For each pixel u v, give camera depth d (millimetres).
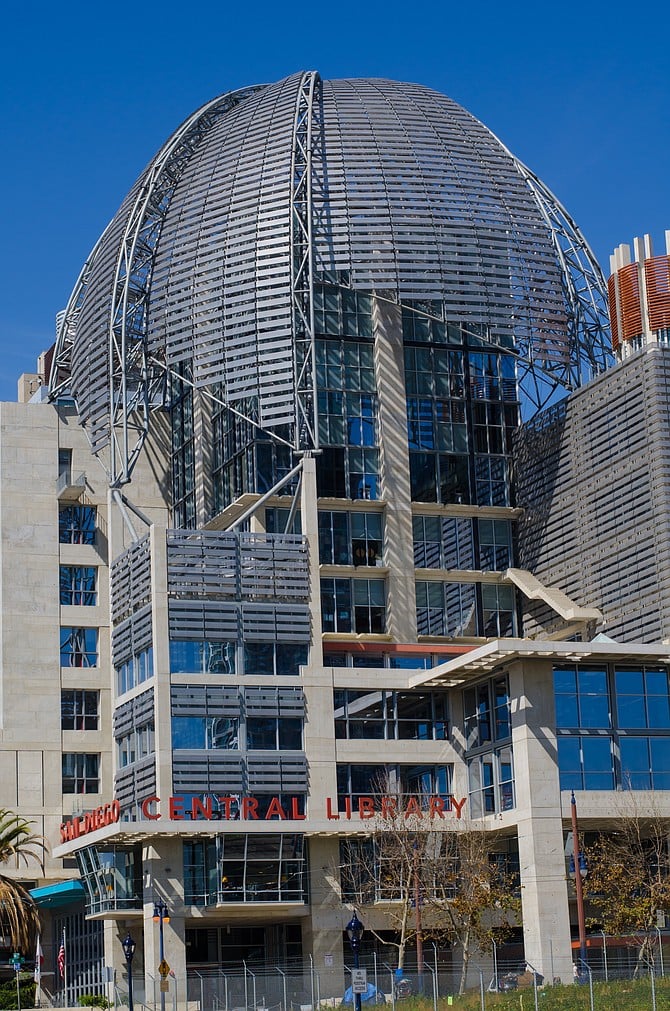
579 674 93375
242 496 105250
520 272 107250
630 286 105000
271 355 102875
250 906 92438
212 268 105562
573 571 106000
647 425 99812
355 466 109438
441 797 98062
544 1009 64750
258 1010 81062
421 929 89750
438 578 110125
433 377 113250
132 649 99312
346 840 96562
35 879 109688
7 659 113000
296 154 107625
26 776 111375
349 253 104750
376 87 115188
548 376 113188
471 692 98625
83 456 117750
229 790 93938
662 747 94000
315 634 98500
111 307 109312
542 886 88500
